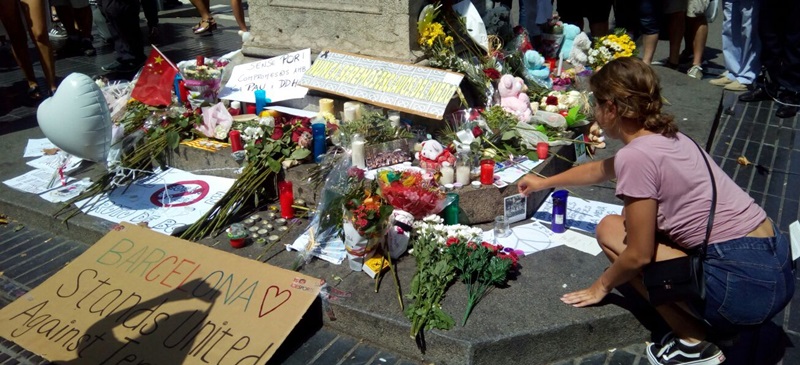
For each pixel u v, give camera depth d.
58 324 3.15
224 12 11.23
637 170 2.46
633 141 2.54
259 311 3.05
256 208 4.04
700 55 6.78
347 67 4.63
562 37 6.06
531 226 3.78
